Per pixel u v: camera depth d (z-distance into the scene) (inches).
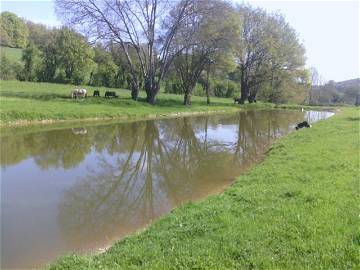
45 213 440.1
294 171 515.5
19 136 928.9
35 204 470.3
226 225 323.6
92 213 446.3
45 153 766.5
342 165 529.3
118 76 2918.3
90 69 2773.1
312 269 245.6
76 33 1801.2
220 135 1163.3
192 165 722.8
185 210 384.5
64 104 1445.6
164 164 728.3
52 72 2687.0
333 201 368.8
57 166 669.9
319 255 262.1
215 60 2124.8
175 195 526.0
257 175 518.0
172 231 323.3
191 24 1866.4
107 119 1375.5
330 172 494.3
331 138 828.6
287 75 2755.9
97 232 390.0
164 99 2267.5
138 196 519.2
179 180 608.7
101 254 298.8
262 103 2945.4
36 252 340.5
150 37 1849.2
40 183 561.0
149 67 1918.1
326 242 279.0
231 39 1966.0
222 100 2940.5
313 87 4308.6
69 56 2669.8
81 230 393.7
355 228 300.7
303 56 2775.6
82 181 582.6
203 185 580.4
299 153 658.2
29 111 1167.6
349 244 273.9
